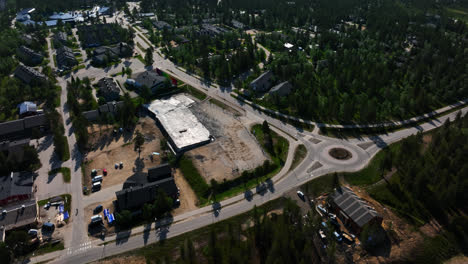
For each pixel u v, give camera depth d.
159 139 140.75
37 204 105.50
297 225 93.56
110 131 145.38
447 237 94.62
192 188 114.00
